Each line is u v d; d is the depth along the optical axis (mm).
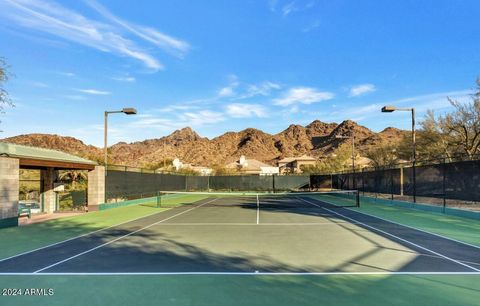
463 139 27906
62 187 21031
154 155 133500
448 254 8531
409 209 21109
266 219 16219
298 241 10336
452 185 17188
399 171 23438
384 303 5207
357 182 32781
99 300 5387
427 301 5293
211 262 7750
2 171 13773
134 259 8094
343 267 7277
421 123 31703
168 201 30875
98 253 8805
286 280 6363
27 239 11031
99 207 21016
